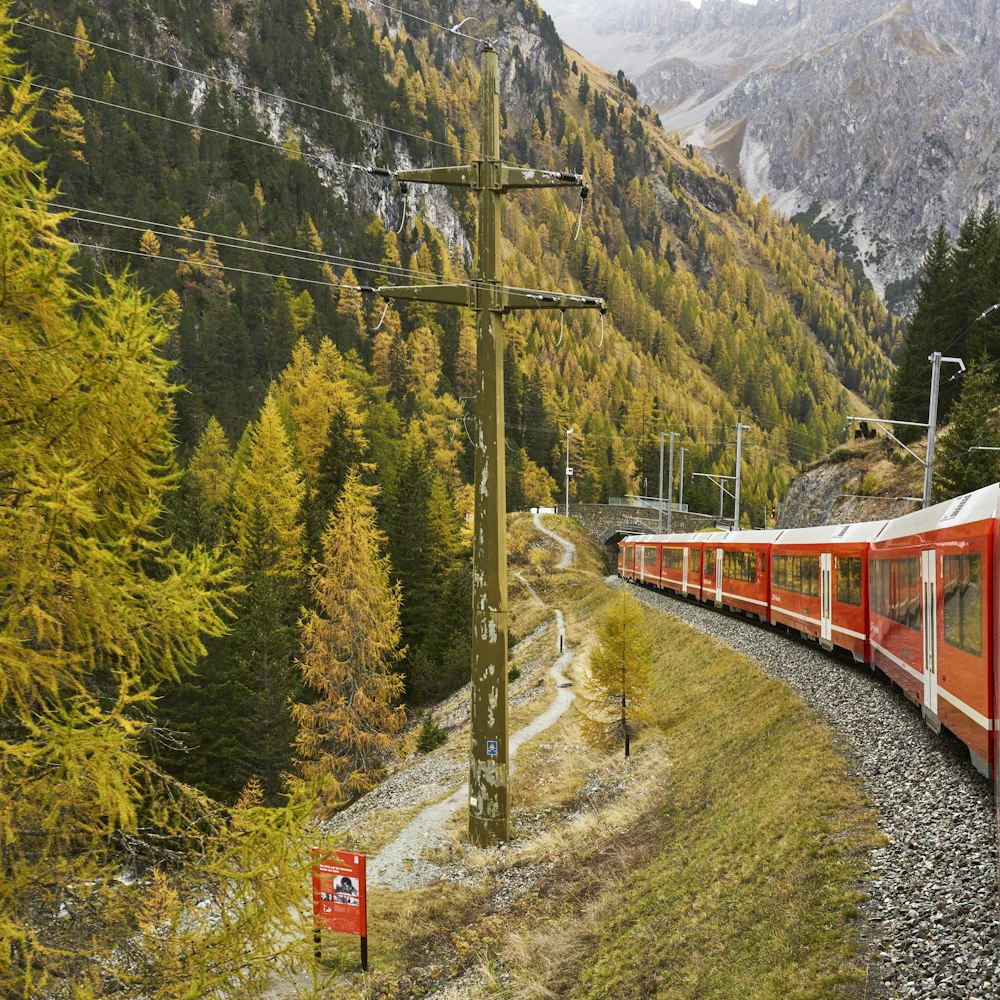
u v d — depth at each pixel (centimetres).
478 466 1981
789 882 1115
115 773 583
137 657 629
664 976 1093
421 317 18275
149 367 624
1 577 570
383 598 4175
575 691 3781
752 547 3606
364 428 10300
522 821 2222
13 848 614
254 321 14938
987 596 1114
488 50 1934
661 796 2011
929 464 2931
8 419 590
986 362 5797
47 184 607
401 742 4025
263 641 3772
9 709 622
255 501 5728
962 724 1251
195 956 651
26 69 609
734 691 2580
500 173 1942
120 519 629
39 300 584
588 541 10562
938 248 7500
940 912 891
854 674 2253
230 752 3522
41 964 592
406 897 1770
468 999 1301
